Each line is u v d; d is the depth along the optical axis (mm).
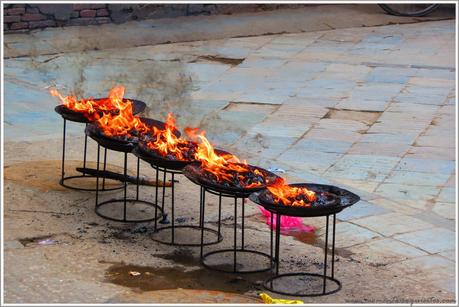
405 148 11102
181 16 17594
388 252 7961
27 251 7625
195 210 8852
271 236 7418
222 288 7160
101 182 9516
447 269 7629
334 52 16031
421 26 18062
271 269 7445
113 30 16469
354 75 14531
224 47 16172
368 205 9109
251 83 13977
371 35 17312
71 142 10906
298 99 13180
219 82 13977
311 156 10734
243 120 12117
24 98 12789
